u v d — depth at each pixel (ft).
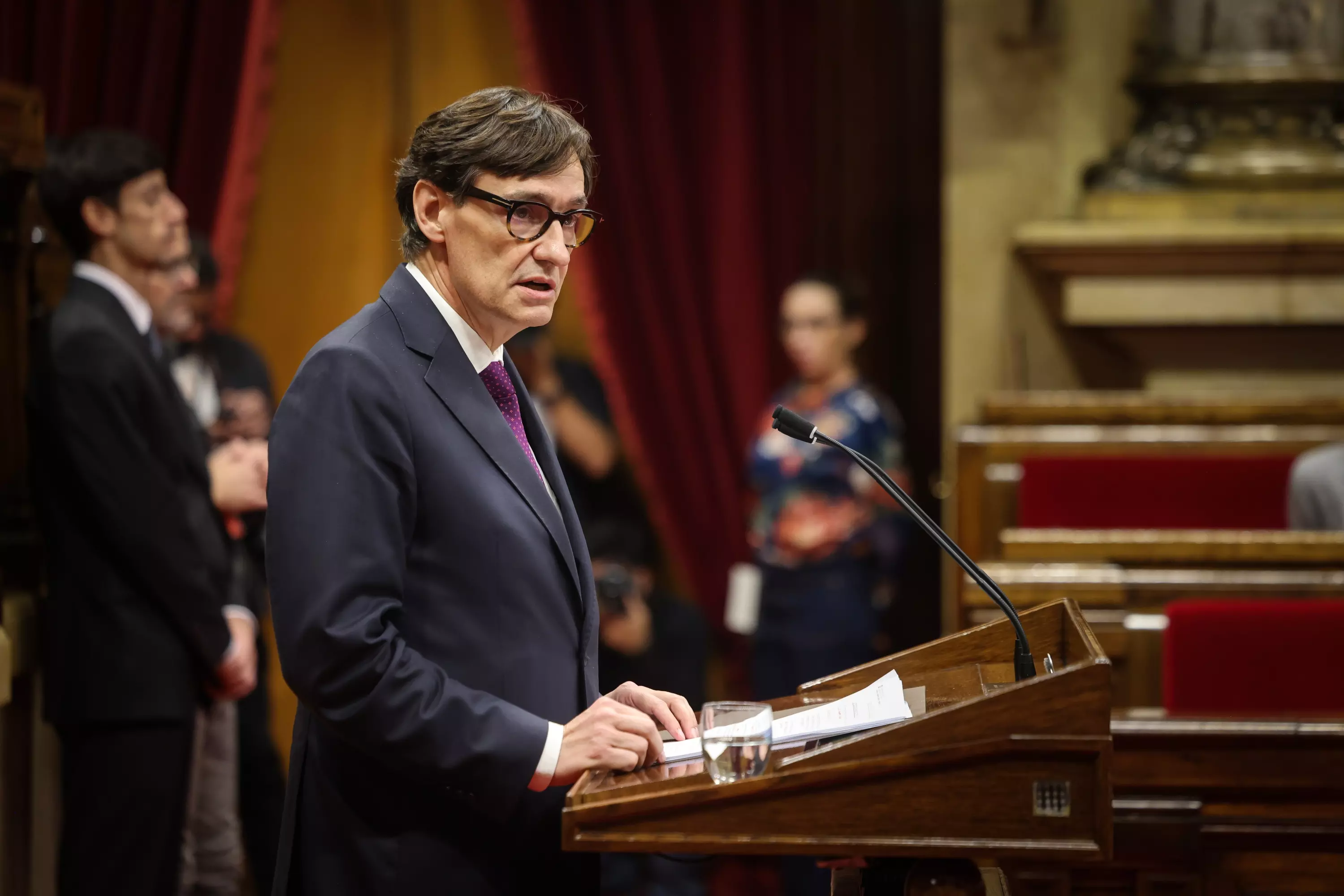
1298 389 49.70
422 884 16.74
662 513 50.01
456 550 16.80
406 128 51.62
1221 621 27.48
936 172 51.06
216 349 37.63
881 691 17.40
